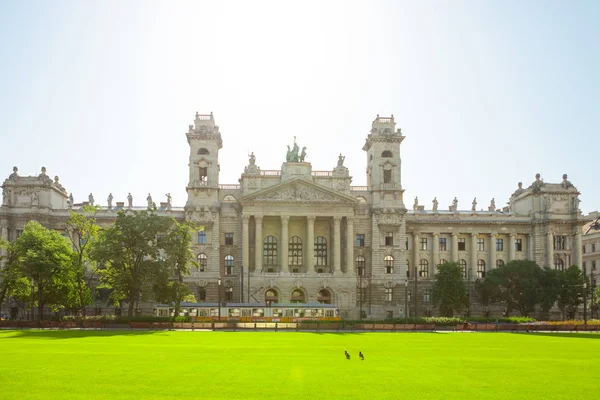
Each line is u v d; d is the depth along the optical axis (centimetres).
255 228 15212
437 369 4500
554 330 10738
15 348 5950
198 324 10488
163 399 3222
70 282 11656
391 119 16275
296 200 15138
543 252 16650
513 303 14788
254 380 3859
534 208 16812
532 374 4262
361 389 3559
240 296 14550
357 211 15850
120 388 3528
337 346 6644
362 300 15625
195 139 15575
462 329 10794
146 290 11900
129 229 11369
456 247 16612
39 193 15350
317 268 15712
